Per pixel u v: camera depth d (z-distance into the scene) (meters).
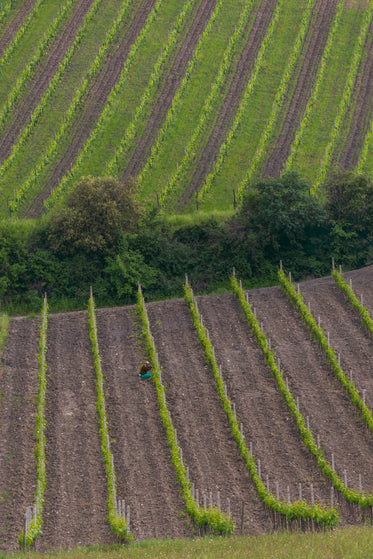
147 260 166.50
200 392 118.81
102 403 114.12
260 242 169.12
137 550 79.38
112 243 164.12
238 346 132.62
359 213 168.62
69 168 193.62
